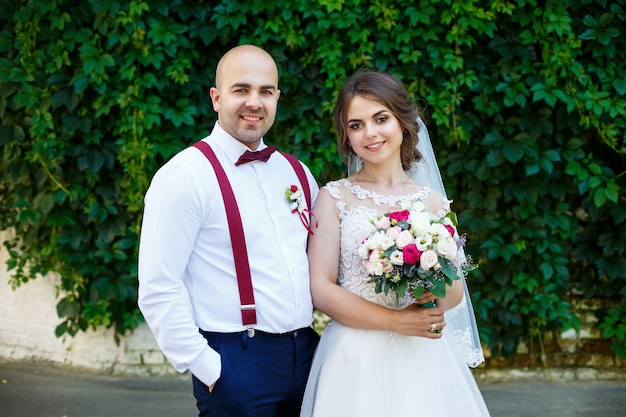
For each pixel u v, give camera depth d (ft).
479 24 13.43
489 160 13.71
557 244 14.29
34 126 13.71
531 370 14.92
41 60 13.79
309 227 8.21
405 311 7.75
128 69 13.57
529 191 13.99
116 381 14.40
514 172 14.32
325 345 8.14
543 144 14.23
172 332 7.20
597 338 15.06
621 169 14.55
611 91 13.96
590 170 13.85
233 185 7.63
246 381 7.37
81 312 14.57
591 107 13.55
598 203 13.67
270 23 13.44
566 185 14.29
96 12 13.41
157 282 7.22
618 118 13.89
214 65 14.10
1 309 15.83
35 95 13.71
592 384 14.49
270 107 7.77
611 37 13.70
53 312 15.39
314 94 14.16
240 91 7.63
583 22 13.47
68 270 14.55
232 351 7.41
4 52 14.23
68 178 14.29
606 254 14.33
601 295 15.03
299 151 14.26
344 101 8.29
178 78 13.52
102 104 13.78
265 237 7.60
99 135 13.87
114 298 14.56
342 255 8.14
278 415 8.19
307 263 8.01
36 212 14.07
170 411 12.76
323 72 14.08
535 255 14.57
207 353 7.28
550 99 13.32
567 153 13.99
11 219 14.84
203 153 7.65
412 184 8.59
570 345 15.03
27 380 14.30
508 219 14.37
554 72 13.61
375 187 8.43
